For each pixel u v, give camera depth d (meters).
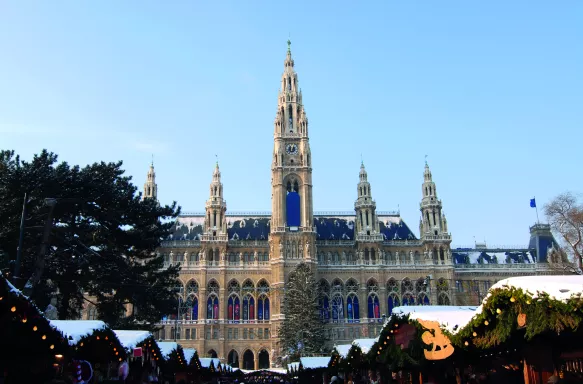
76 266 61.25
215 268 141.00
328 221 160.00
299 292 125.94
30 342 24.80
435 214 151.62
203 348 134.00
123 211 62.44
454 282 146.12
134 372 38.94
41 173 55.22
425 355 28.42
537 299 19.34
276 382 91.75
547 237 158.25
